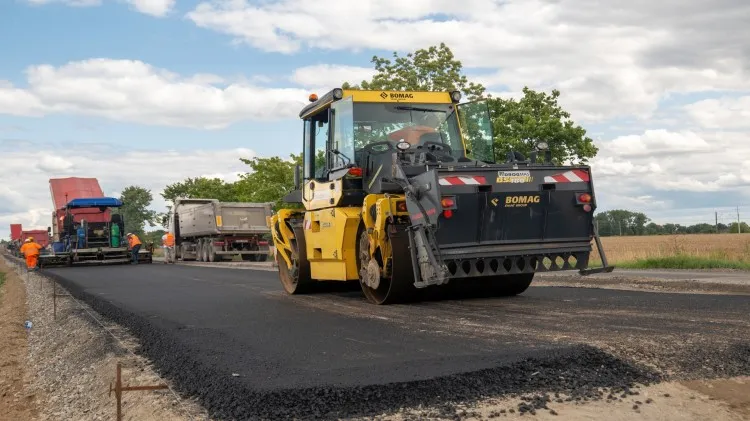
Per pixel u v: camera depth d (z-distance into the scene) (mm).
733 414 4645
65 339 10516
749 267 17391
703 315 8133
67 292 18094
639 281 13055
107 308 12461
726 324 7398
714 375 5367
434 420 4574
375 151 11109
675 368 5535
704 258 18953
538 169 9766
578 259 10086
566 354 5852
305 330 8297
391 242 10031
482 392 5070
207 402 5336
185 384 5973
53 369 8992
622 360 5695
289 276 13680
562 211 9875
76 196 40906
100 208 37500
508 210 9562
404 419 4598
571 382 5242
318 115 12617
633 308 8938
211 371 6117
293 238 13453
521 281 11086
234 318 9836
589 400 4891
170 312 11039
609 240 46125
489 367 5555
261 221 36781
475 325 7961
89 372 7770
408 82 31797
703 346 6152
